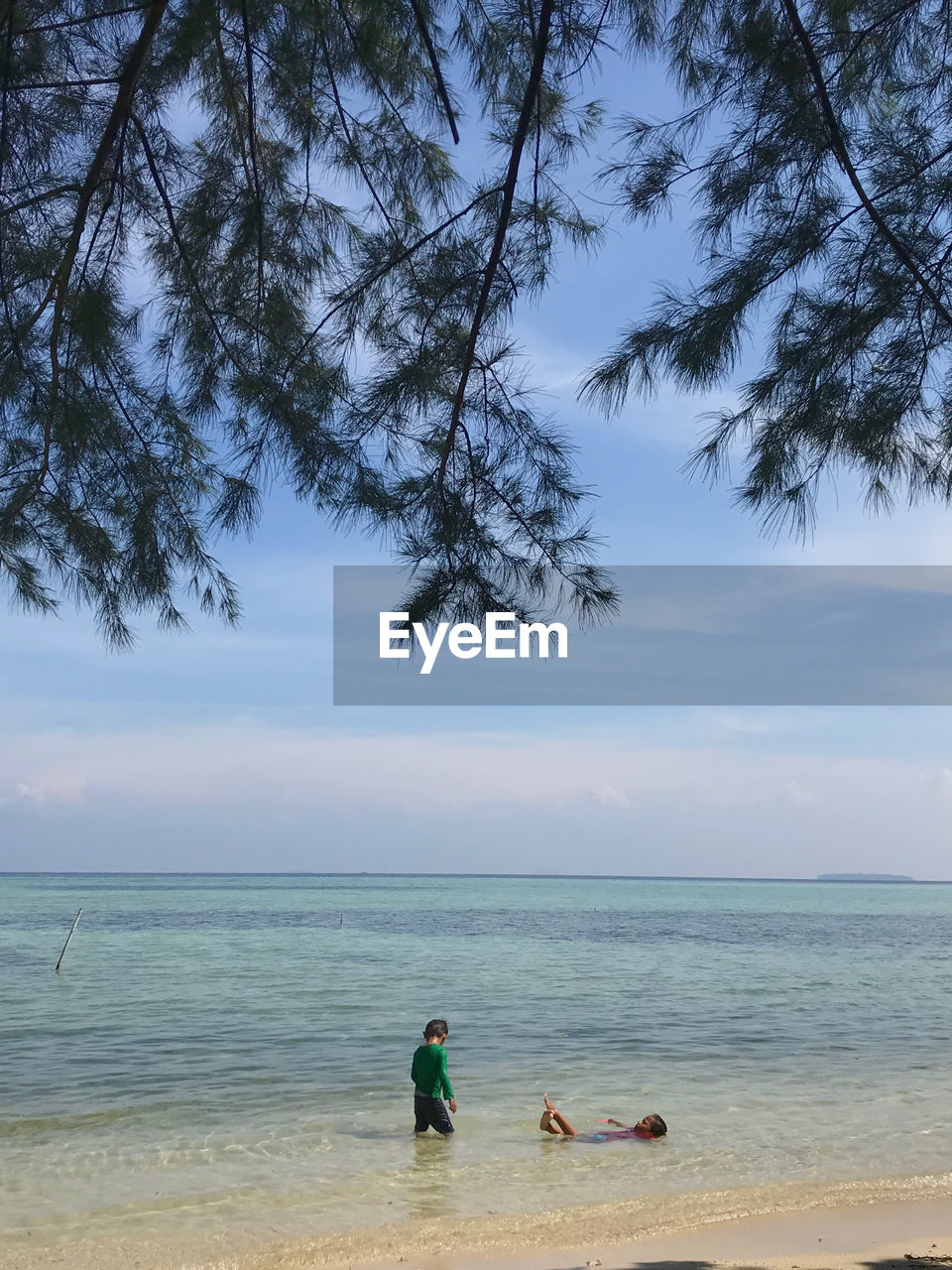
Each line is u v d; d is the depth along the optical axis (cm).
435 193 526
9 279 471
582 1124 1296
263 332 503
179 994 2767
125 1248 866
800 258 437
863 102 443
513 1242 880
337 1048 1891
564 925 7069
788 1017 2367
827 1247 855
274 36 481
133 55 439
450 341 483
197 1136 1245
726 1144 1206
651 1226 919
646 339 456
